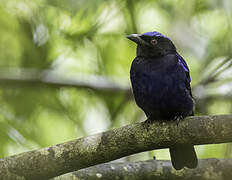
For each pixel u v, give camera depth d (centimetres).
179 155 983
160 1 1358
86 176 982
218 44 1362
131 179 993
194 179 996
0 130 1238
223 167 995
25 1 1293
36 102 1351
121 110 1374
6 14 1305
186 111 1030
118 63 1373
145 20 1362
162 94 1016
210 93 1379
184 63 1070
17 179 902
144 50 1064
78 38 1283
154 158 1021
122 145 903
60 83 1390
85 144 905
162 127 891
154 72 1023
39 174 905
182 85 1016
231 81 1412
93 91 1405
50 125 1335
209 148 1268
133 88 1054
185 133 881
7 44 1335
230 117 864
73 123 1352
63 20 1277
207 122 871
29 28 1316
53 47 1335
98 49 1342
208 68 1387
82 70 1403
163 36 1072
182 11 1374
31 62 1384
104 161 916
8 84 1374
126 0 1306
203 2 1362
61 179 973
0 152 1218
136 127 902
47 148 911
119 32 1324
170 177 998
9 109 1323
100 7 1275
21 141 1256
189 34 1373
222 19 1367
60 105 1369
